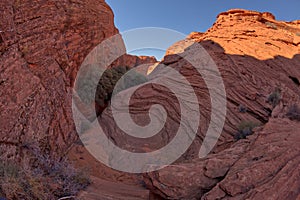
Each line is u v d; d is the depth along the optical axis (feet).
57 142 25.77
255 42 48.65
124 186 23.26
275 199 11.24
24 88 20.59
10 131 17.49
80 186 19.45
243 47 47.52
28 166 17.26
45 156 20.74
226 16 63.87
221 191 13.38
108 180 25.82
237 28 55.88
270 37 49.80
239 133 28.63
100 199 17.48
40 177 15.83
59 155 25.07
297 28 58.49
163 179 15.89
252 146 18.38
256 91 35.86
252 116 32.24
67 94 30.96
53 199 14.99
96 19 46.01
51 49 28.02
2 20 20.20
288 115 26.71
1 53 18.99
